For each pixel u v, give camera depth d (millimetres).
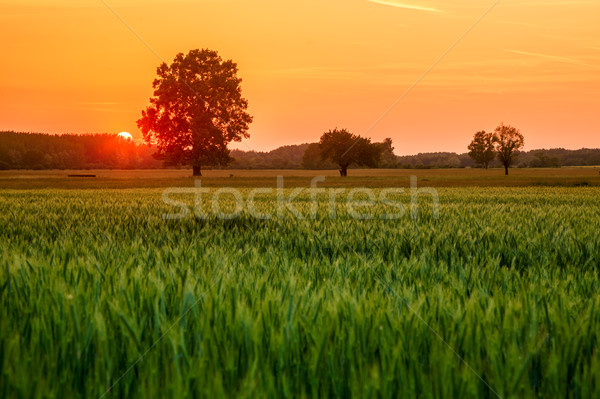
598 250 9203
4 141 188500
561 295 5207
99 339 3869
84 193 38812
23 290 5266
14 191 44125
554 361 3477
